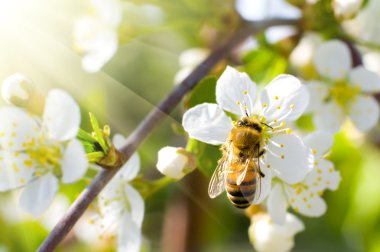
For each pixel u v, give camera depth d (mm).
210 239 254
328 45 226
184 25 242
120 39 241
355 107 226
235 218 262
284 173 200
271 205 206
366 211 255
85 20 242
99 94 243
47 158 200
